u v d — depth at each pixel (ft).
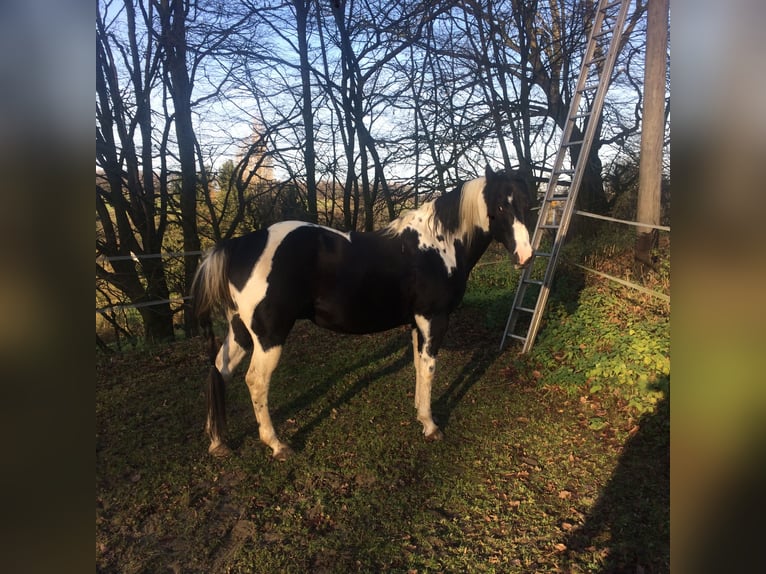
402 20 32.96
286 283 10.40
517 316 17.79
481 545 8.33
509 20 33.01
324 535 8.63
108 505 9.38
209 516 9.14
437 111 33.32
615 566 7.79
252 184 35.09
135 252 30.35
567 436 11.82
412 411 13.24
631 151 33.55
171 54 29.84
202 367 16.74
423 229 11.60
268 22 31.63
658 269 18.74
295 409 13.38
